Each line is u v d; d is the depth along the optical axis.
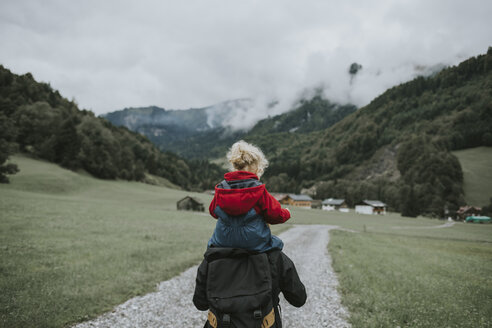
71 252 11.16
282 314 5.75
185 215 43.75
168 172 191.25
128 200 75.62
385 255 14.82
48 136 112.31
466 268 12.24
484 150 176.12
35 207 27.72
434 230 56.00
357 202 163.12
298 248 17.25
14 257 9.53
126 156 145.50
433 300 6.48
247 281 1.99
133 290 6.88
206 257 2.19
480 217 100.06
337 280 8.73
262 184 2.18
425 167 141.62
